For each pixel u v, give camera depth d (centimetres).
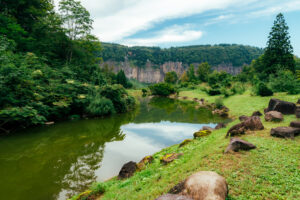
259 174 451
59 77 2262
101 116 2189
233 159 548
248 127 867
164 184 488
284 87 2405
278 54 4294
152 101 4228
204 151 691
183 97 4797
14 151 1051
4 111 1255
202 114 2328
